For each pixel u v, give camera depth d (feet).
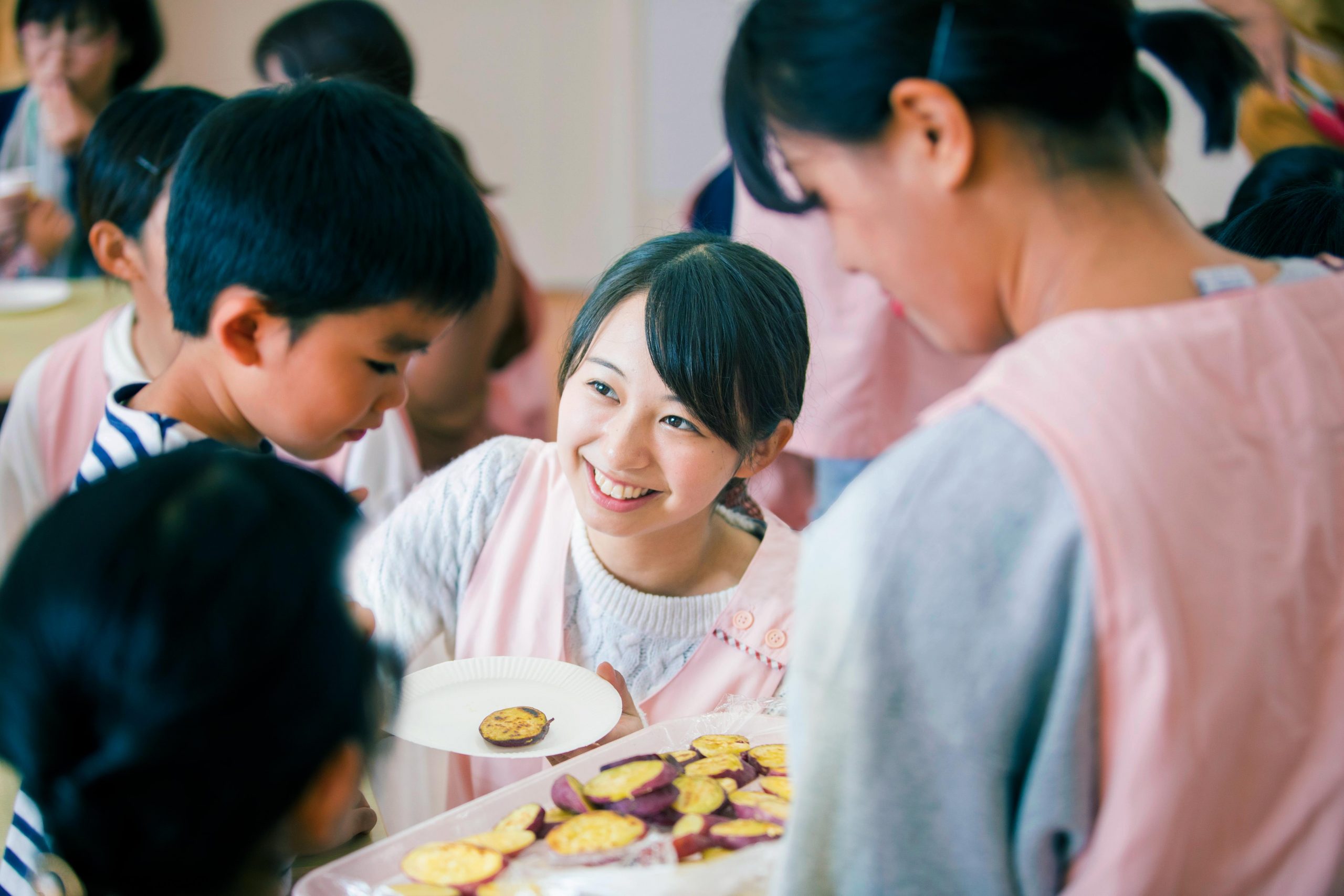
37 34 6.51
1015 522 1.43
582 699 2.70
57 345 4.34
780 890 1.65
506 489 3.25
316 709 1.44
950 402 1.59
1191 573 1.41
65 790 1.37
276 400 2.46
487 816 2.19
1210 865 1.55
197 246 2.33
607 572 3.08
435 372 6.20
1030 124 1.56
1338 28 4.37
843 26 1.55
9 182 7.10
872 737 1.51
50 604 1.35
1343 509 1.54
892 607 1.47
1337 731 1.53
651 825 2.11
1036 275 1.65
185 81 10.57
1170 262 1.63
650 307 2.55
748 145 1.77
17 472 4.15
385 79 4.90
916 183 1.61
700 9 10.85
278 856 1.56
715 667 3.00
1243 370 1.52
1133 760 1.41
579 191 11.53
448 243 2.39
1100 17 1.56
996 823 1.50
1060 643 1.43
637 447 2.61
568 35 11.17
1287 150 3.79
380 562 3.18
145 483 1.45
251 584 1.37
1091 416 1.44
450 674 2.76
